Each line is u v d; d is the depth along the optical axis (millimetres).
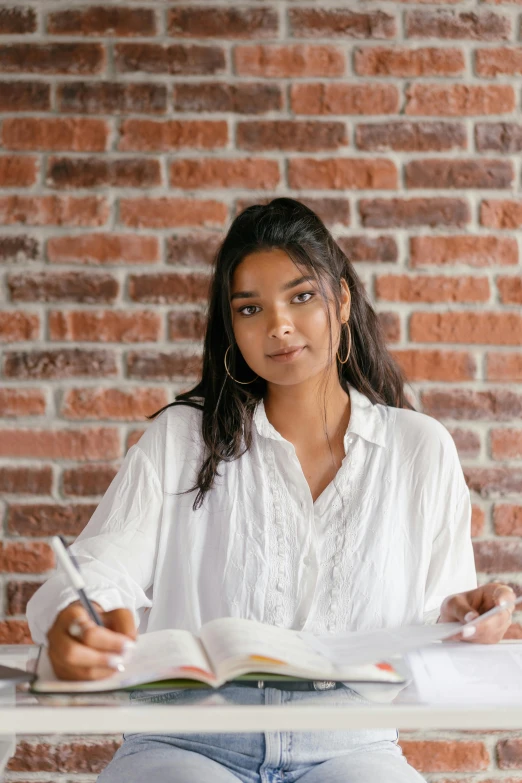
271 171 1885
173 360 1876
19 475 1862
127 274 1876
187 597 1278
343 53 1895
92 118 1875
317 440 1366
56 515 1862
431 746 1874
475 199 1905
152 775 1080
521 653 1077
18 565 1856
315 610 1259
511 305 1905
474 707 867
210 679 896
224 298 1342
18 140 1868
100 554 1230
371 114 1896
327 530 1299
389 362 1506
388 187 1896
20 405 1865
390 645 1016
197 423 1380
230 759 1174
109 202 1877
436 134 1901
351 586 1269
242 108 1883
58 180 1872
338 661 952
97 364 1871
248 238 1301
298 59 1888
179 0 1881
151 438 1371
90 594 1058
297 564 1275
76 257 1874
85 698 890
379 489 1331
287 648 971
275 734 1171
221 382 1393
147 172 1877
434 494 1352
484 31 1909
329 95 1891
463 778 1874
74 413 1869
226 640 974
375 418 1379
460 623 1128
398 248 1895
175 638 1017
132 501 1319
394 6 1900
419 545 1325
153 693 1019
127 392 1872
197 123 1881
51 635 952
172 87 1880
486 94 1909
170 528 1324
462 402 1897
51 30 1873
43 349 1869
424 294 1897
